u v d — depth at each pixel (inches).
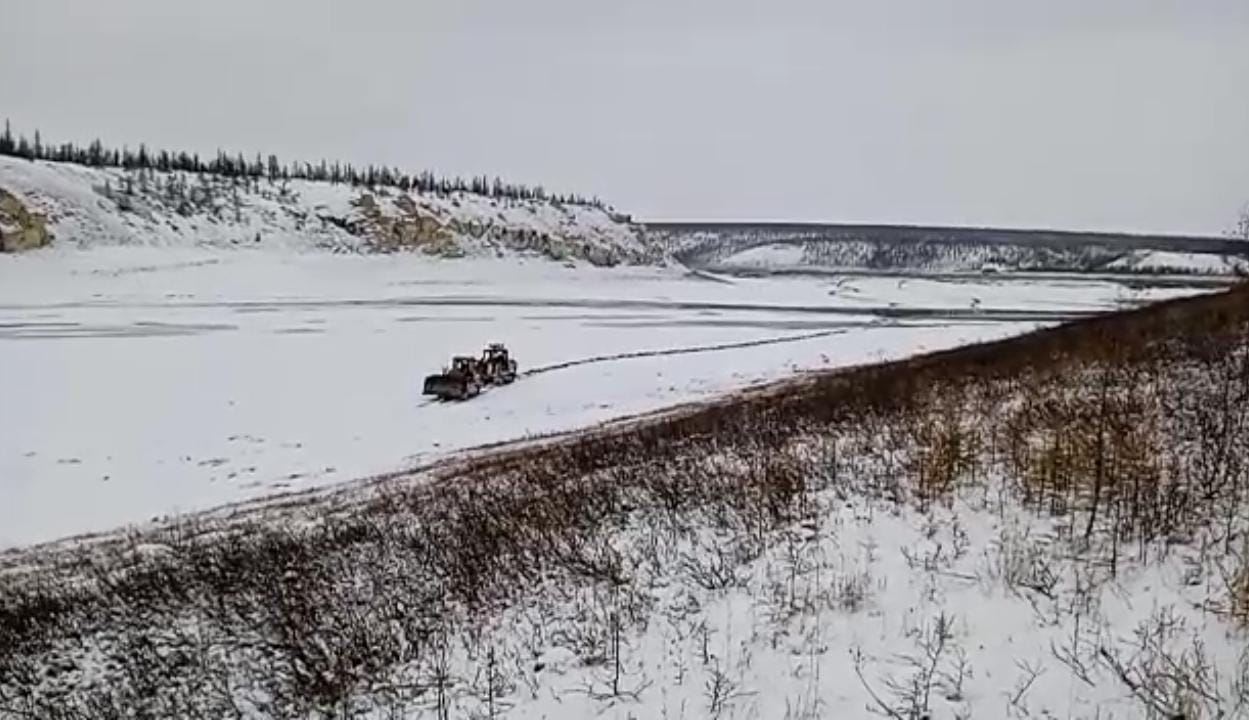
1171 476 413.7
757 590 365.7
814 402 890.1
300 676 369.1
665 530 450.3
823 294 3816.4
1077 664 289.9
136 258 3951.8
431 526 569.9
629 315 2751.0
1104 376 690.2
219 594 480.1
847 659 311.1
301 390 1571.1
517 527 493.4
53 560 734.5
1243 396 578.2
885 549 385.4
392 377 1688.0
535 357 1899.6
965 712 278.5
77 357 1815.9
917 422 618.8
